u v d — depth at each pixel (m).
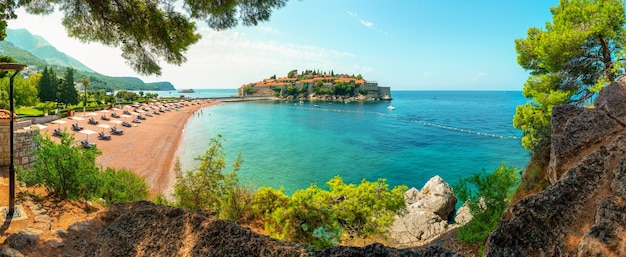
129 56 10.06
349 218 12.52
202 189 13.62
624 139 5.21
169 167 33.09
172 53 9.79
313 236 11.28
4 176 13.48
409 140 56.38
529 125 15.88
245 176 33.19
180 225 5.70
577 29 14.30
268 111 120.56
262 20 9.02
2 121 14.88
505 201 9.35
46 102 73.81
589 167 5.11
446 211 21.42
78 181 10.21
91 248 5.69
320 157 42.56
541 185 7.98
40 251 5.66
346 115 107.00
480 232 9.78
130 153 36.34
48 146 10.23
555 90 15.48
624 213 4.04
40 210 8.53
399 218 18.34
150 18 9.05
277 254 4.61
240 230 5.27
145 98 126.50
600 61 14.67
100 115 64.12
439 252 4.17
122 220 6.32
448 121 88.62
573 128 6.46
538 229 4.64
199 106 132.75
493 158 41.97
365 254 4.34
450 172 35.69
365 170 36.56
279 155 43.44
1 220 7.55
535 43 16.27
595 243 3.91
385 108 141.38
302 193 11.76
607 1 13.98
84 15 9.48
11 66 7.67
